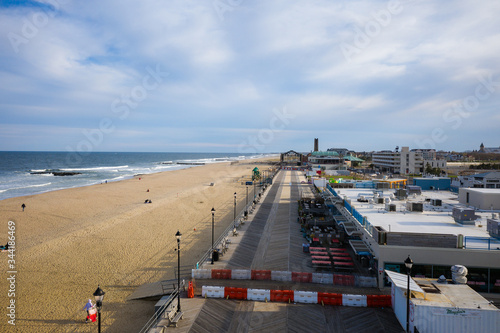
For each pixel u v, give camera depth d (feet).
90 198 224.53
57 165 651.66
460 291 53.67
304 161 610.65
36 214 170.19
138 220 155.74
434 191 145.48
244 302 63.87
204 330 53.98
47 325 64.69
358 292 67.67
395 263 68.49
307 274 73.15
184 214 170.50
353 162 552.00
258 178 328.70
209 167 609.83
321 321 56.80
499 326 47.47
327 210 146.82
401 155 378.53
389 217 91.35
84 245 115.55
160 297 73.31
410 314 50.72
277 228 123.75
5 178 392.47
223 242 99.71
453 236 66.23
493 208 99.71
